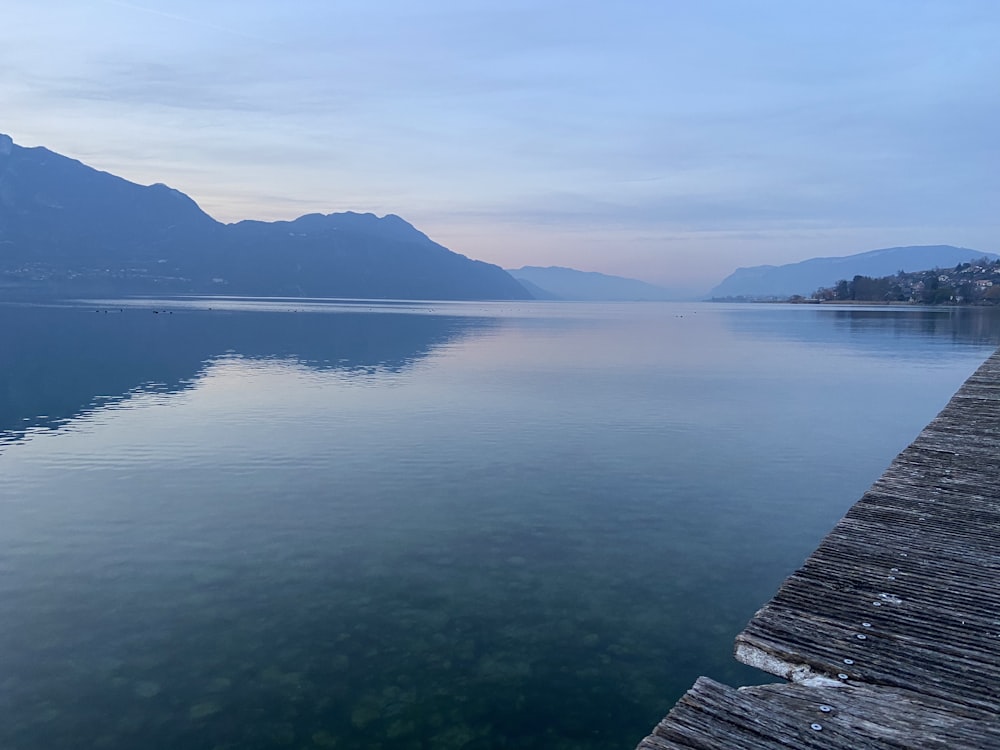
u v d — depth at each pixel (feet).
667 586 37.42
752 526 46.73
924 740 9.89
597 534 45.06
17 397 99.76
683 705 11.01
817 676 12.12
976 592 15.11
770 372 133.80
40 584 37.45
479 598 35.94
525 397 101.14
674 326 329.52
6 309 362.33
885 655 12.48
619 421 83.15
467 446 69.56
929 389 110.42
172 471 60.08
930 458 27.50
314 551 42.09
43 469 60.70
